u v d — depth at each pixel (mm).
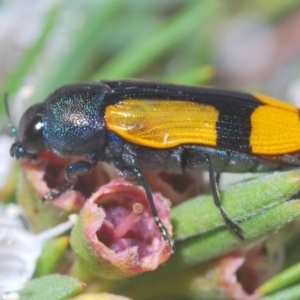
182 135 70
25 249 67
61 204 68
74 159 71
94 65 82
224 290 66
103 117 70
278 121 70
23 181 69
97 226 65
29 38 80
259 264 67
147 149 70
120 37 83
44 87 78
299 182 64
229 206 65
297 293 66
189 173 70
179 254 66
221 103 70
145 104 70
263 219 65
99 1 78
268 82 88
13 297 66
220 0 82
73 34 79
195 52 82
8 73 79
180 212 66
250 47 88
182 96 71
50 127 70
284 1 86
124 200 67
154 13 84
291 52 87
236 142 70
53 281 65
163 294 67
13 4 80
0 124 76
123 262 65
